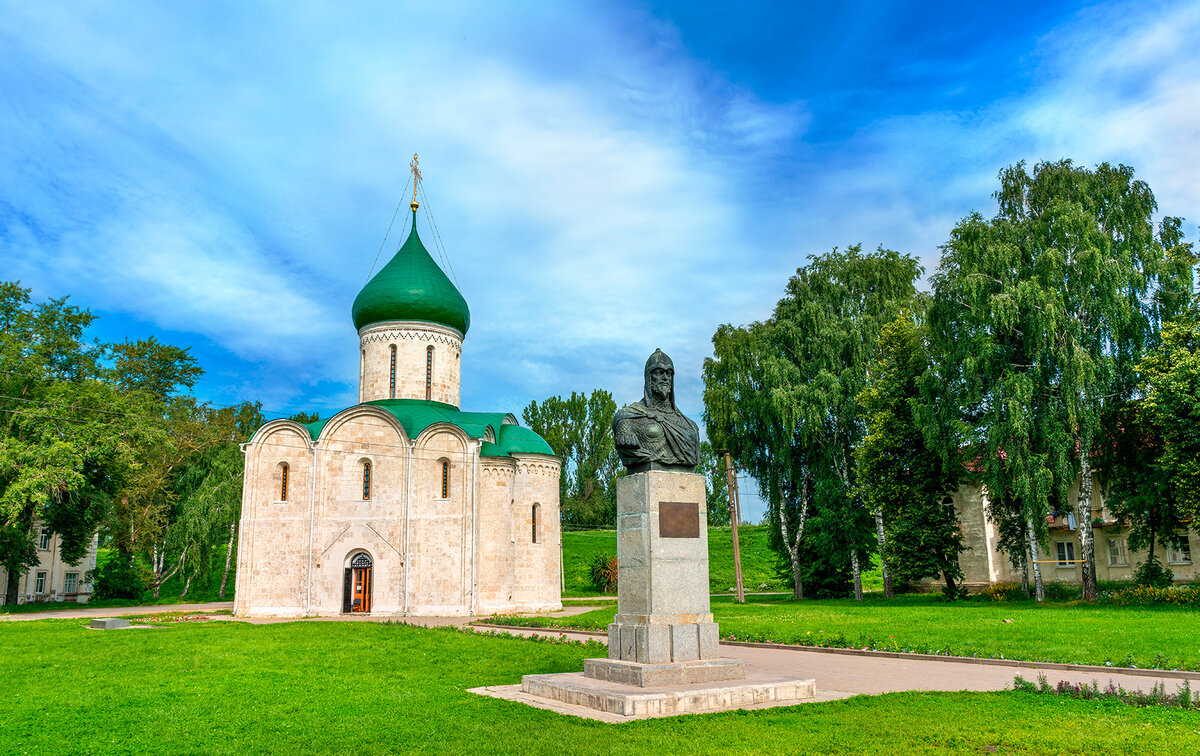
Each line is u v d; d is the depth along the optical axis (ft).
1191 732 37.17
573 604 175.22
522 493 158.30
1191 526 126.82
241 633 96.94
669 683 48.08
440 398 165.78
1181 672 55.11
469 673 60.90
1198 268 128.36
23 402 153.99
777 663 67.56
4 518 150.30
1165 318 128.16
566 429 273.13
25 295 167.12
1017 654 65.51
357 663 67.31
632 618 52.54
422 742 37.04
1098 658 62.39
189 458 213.66
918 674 59.57
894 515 152.05
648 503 52.80
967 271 134.10
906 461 151.64
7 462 140.05
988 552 171.42
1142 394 125.08
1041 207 138.21
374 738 38.04
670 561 52.60
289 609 143.74
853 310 171.32
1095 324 125.80
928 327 141.59
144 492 194.70
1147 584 129.59
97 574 194.18
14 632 101.09
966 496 176.24
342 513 148.36
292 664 66.85
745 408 175.22
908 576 149.79
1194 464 111.04
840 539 164.14
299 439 150.51
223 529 195.11
